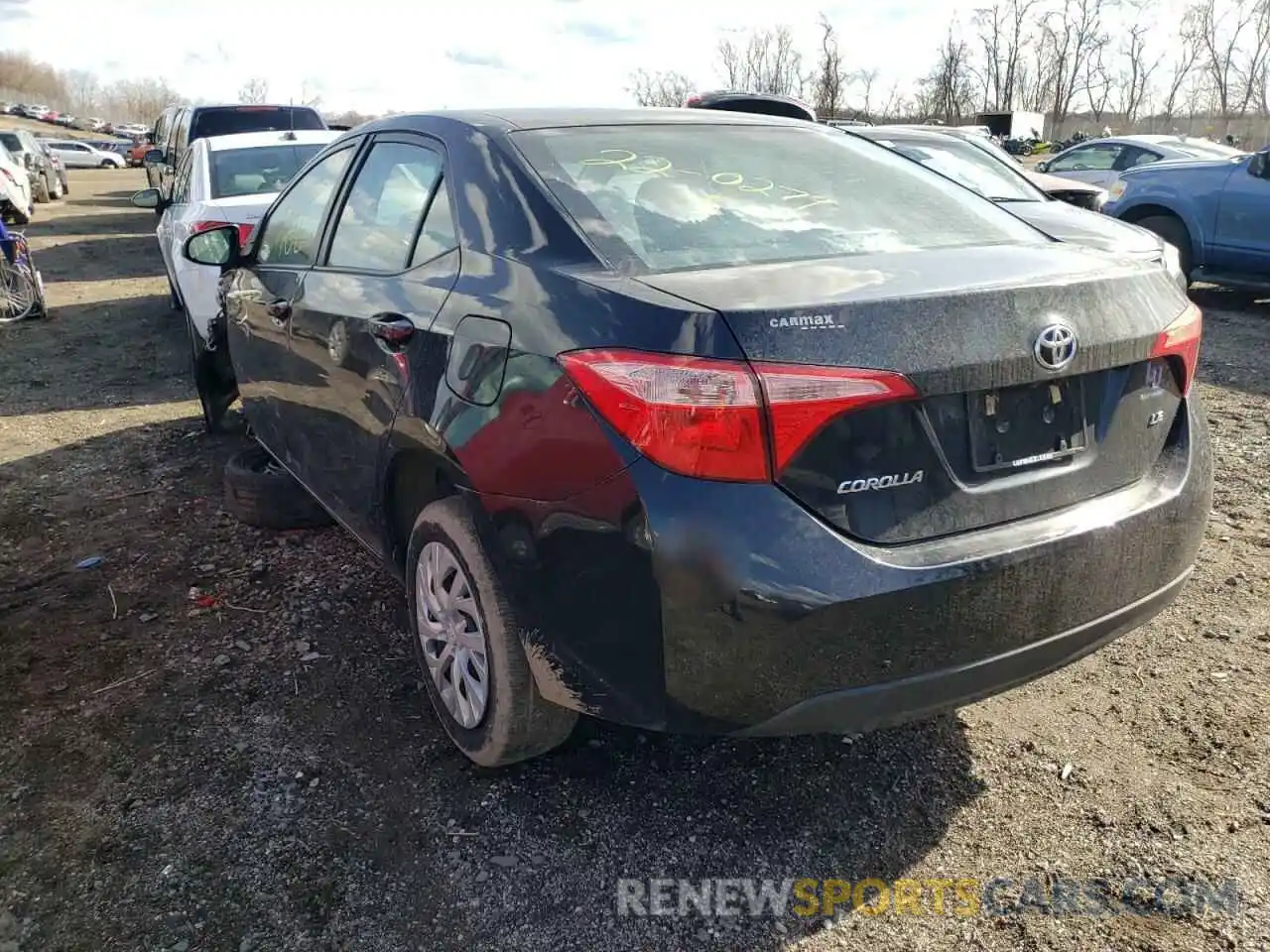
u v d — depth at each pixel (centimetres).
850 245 247
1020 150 3316
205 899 227
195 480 491
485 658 250
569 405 207
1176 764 266
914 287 206
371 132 339
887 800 257
